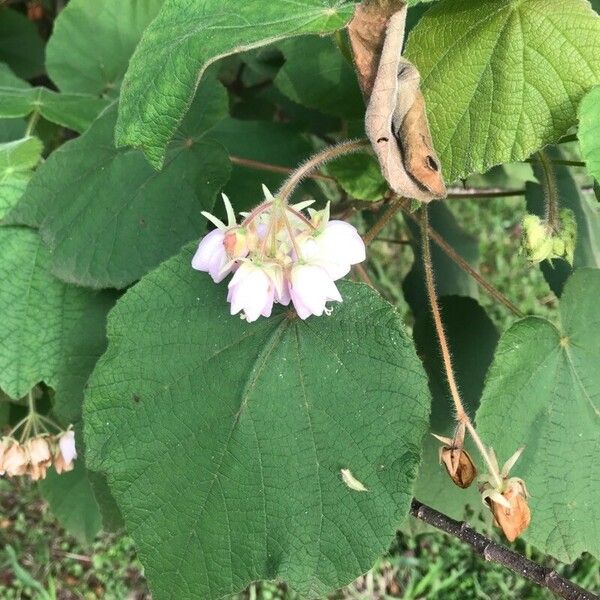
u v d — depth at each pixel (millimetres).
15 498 787
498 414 309
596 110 263
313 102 427
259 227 281
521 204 999
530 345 312
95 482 429
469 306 427
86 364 383
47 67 471
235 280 271
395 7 244
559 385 317
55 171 389
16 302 387
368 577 745
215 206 411
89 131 394
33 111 424
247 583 306
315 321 309
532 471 312
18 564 741
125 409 317
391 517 292
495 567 747
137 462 316
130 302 316
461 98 288
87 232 374
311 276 267
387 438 295
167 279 317
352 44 256
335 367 304
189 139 388
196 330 316
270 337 312
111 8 457
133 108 291
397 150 258
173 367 316
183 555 312
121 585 748
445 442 300
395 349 296
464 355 418
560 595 296
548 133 280
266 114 558
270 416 308
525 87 280
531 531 311
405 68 263
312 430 304
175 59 280
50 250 377
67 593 747
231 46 265
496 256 984
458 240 550
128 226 371
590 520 312
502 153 284
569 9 274
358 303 303
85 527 542
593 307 321
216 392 314
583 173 560
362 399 299
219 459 311
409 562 747
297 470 304
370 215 501
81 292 392
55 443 417
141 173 380
